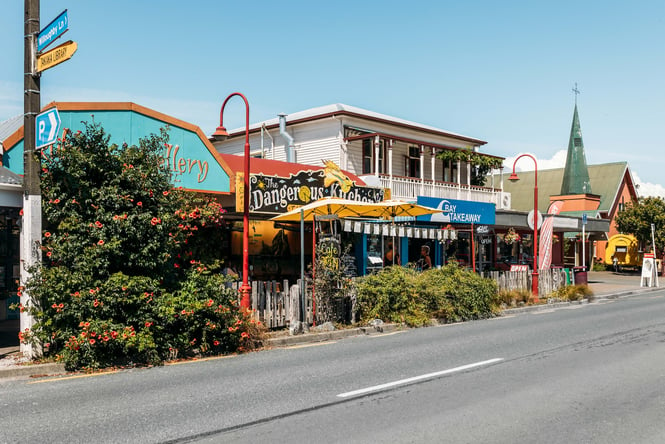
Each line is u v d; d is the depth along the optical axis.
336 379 7.83
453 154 27.08
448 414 6.10
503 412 6.17
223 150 30.42
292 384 7.55
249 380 7.83
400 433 5.46
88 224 9.27
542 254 21.14
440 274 15.47
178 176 14.32
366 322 13.14
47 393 7.19
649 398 6.77
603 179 49.97
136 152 10.20
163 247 9.83
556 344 10.70
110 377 8.16
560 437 5.36
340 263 13.27
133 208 9.64
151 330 9.27
